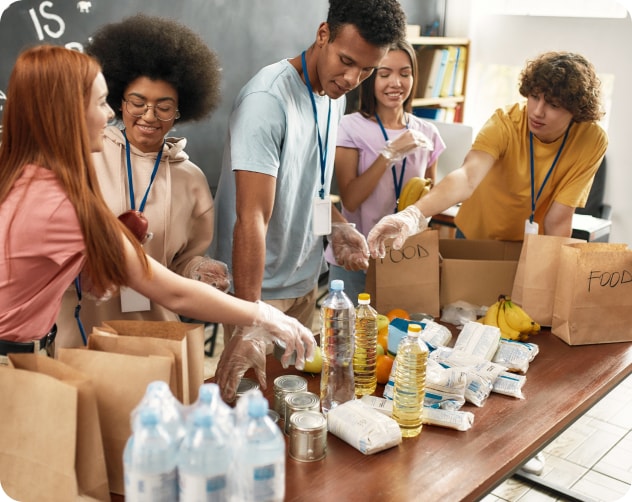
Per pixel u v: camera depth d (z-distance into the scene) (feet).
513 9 17.70
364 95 9.48
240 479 3.81
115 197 6.32
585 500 8.82
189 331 4.89
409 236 7.57
